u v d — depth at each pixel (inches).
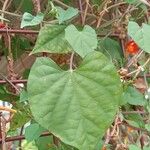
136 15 17.4
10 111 14.7
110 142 15.4
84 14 15.5
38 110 11.4
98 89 11.8
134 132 16.9
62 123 11.5
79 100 11.7
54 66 12.0
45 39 12.8
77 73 12.0
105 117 11.6
